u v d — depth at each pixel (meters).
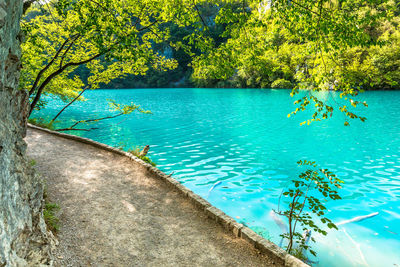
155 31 9.41
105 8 6.98
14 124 3.36
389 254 6.12
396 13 50.75
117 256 4.40
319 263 5.81
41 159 9.15
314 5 5.33
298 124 21.09
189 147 15.48
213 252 4.64
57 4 7.25
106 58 7.02
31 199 3.51
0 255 2.39
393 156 12.97
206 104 35.91
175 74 85.62
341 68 5.05
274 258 4.48
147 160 10.59
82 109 31.94
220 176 11.00
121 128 21.17
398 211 8.05
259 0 6.08
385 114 23.98
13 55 3.28
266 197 9.10
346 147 14.66
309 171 4.83
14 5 3.19
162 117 26.14
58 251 4.21
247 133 18.67
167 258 4.44
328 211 8.17
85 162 9.16
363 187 9.76
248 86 66.62
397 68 45.59
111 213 5.79
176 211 6.04
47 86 14.30
